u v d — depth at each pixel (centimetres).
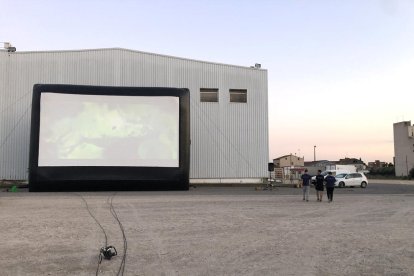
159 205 1798
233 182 3512
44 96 2758
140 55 3431
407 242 1034
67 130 2753
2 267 780
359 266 805
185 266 801
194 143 3475
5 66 3291
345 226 1277
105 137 2792
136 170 2788
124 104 2853
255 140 3584
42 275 731
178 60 3500
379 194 2748
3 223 1273
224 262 831
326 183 2120
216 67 3572
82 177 2719
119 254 891
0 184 3164
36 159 2688
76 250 922
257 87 3644
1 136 3238
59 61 3341
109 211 1576
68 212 1541
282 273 756
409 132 8725
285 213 1580
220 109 3544
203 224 1284
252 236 1098
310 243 1015
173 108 2903
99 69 3366
